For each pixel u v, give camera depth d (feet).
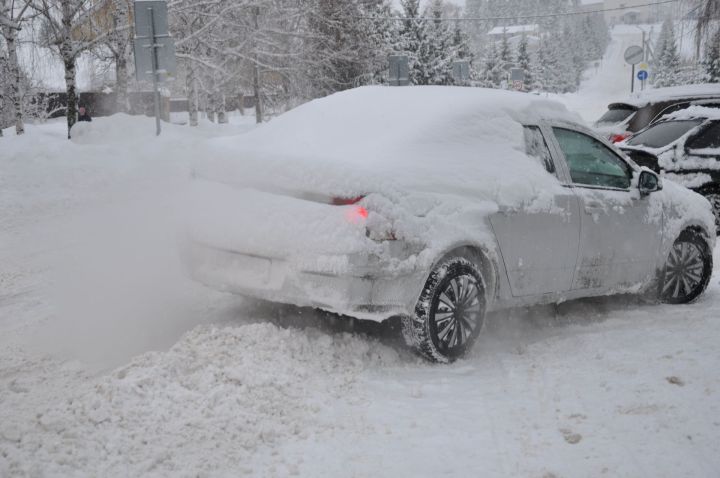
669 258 22.21
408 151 16.29
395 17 157.99
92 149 49.88
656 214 21.34
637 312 21.27
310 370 15.06
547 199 18.15
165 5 53.88
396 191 15.17
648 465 11.36
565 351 17.38
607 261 19.95
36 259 27.02
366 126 17.26
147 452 11.54
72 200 40.01
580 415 13.35
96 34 76.54
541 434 12.62
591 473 11.18
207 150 17.70
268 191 15.93
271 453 11.82
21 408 13.44
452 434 12.63
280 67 99.76
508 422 13.14
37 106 105.50
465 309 16.48
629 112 55.52
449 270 16.06
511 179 17.48
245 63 98.43
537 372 15.83
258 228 15.75
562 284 18.89
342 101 18.85
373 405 13.82
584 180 19.84
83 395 13.19
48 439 11.71
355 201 14.85
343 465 11.46
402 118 17.38
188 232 17.29
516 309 21.11
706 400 13.73
